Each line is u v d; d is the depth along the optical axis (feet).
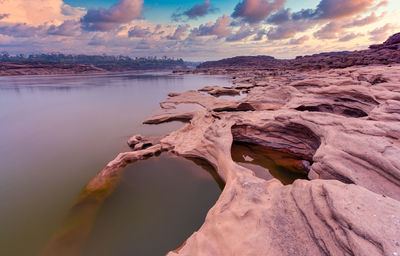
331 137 35.35
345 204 17.69
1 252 26.71
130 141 64.85
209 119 78.95
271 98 97.96
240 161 49.93
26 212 34.45
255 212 23.81
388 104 41.14
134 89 222.07
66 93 191.01
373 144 28.22
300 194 22.76
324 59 312.29
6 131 80.79
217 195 37.81
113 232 29.48
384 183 24.03
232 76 392.27
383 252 13.33
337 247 15.79
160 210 33.91
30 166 51.65
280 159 50.26
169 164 49.88
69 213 33.94
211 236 23.36
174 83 288.10
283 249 18.07
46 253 26.48
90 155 58.03
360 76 90.43
